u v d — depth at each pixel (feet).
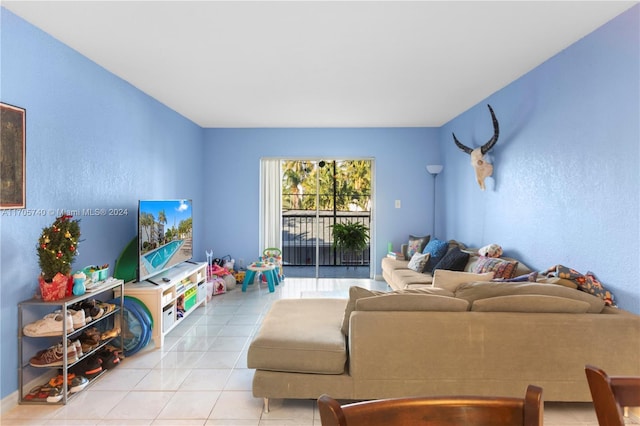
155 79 12.32
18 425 7.38
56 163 9.22
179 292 12.85
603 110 8.58
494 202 13.93
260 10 7.89
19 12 7.91
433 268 15.76
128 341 10.58
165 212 13.08
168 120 15.94
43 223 8.80
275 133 20.53
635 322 7.57
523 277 9.40
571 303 7.84
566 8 7.80
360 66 11.16
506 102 12.96
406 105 15.69
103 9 7.82
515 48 9.85
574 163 9.57
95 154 10.81
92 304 9.45
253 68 11.34
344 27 8.66
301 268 24.94
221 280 18.01
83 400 8.30
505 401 2.68
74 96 9.88
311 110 16.56
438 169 19.19
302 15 8.10
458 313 7.80
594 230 8.93
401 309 7.98
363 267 25.46
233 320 13.87
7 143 7.75
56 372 9.11
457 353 7.70
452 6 7.72
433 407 2.71
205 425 7.42
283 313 10.05
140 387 8.90
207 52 10.10
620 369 7.57
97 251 10.91
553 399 7.63
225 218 20.70
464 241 16.92
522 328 7.64
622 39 8.00
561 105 10.03
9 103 7.84
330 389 7.77
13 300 8.00
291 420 7.61
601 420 2.75
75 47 9.73
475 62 10.84
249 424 7.47
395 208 20.58
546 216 10.77
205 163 20.61
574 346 7.61
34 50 8.50
